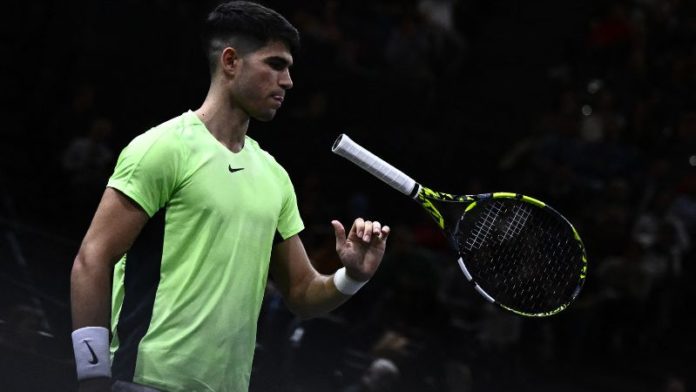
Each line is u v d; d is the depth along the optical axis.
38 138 32.12
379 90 38.50
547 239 10.60
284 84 9.65
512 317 26.78
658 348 31.34
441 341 22.62
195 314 9.09
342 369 20.45
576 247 10.55
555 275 10.57
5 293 18.77
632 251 30.52
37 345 16.39
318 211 29.98
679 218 33.50
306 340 19.89
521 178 34.25
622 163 34.53
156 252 9.30
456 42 41.97
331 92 37.62
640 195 34.03
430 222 31.14
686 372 30.36
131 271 9.41
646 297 30.55
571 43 42.41
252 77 9.51
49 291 22.83
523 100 43.03
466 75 43.94
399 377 19.27
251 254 9.38
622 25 41.34
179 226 9.17
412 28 40.06
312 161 35.50
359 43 40.59
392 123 38.62
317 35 37.75
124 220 9.00
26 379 15.23
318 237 25.00
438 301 24.05
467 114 41.88
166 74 34.34
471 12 46.22
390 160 37.16
